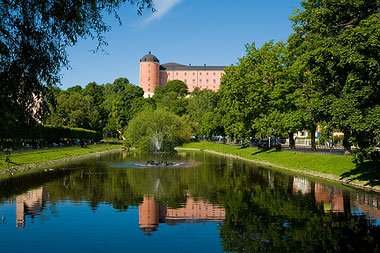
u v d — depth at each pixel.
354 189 32.22
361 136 27.33
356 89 26.75
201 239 18.44
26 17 13.20
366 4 29.17
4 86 13.10
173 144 83.38
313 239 18.02
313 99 35.53
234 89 67.81
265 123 58.59
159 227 20.75
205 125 106.38
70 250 16.95
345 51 26.41
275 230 19.69
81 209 25.17
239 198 28.73
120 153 88.06
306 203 26.34
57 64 13.98
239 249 16.80
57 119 101.25
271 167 53.41
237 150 84.06
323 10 30.73
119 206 26.11
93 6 14.23
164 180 39.16
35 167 53.66
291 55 51.25
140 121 82.62
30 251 16.84
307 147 73.19
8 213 24.06
